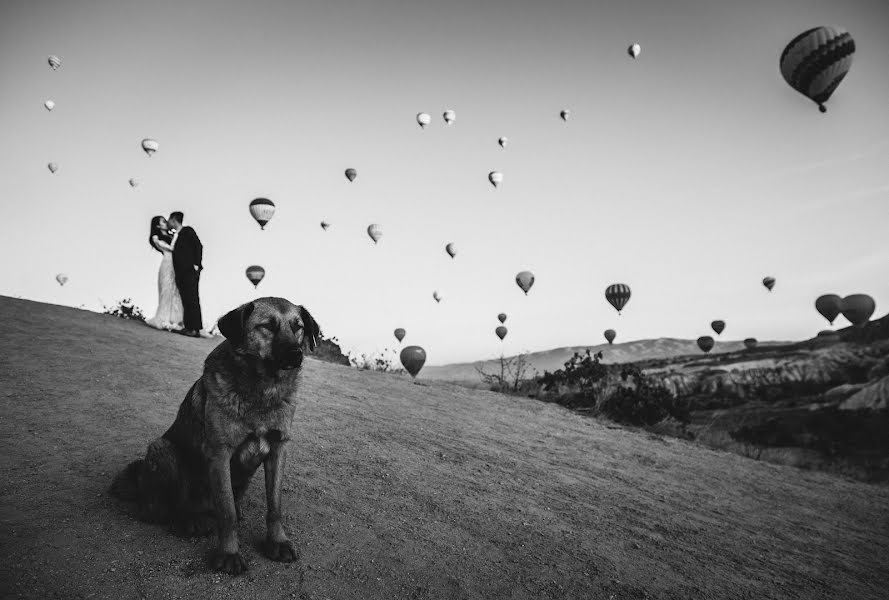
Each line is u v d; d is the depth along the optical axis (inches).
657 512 208.8
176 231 452.1
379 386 400.2
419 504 174.7
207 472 128.5
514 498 197.0
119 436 187.5
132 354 308.0
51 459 160.4
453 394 429.1
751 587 151.6
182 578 112.0
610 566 149.9
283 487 168.7
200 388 129.6
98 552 116.3
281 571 120.2
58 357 269.0
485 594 124.3
